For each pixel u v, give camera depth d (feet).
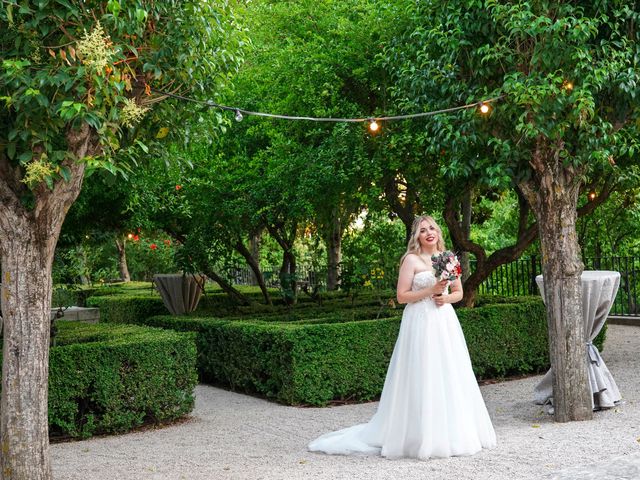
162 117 18.04
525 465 15.98
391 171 29.78
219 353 30.37
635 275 51.26
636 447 16.97
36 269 15.12
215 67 18.94
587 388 21.13
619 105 21.48
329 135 30.17
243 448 19.69
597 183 32.42
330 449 18.49
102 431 22.54
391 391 18.13
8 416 14.85
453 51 21.40
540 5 19.80
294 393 25.50
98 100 14.21
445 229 53.83
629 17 20.88
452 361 17.87
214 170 34.99
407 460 17.25
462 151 21.91
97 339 24.94
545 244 21.61
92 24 14.71
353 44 28.55
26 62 13.56
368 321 26.84
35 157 14.60
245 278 69.05
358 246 37.19
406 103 26.13
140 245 77.46
